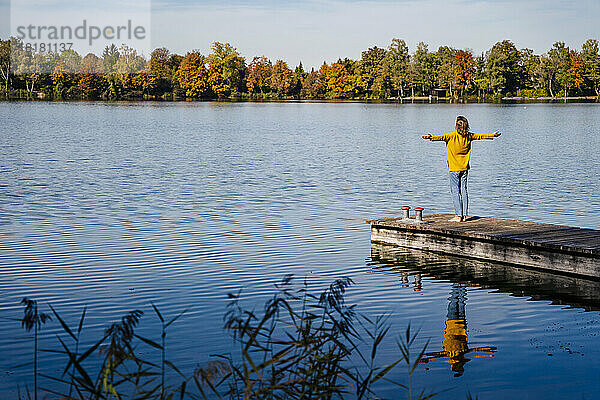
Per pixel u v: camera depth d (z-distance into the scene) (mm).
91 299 9758
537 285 10773
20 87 125875
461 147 13727
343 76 148000
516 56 138875
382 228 14039
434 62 148375
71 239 13938
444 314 9266
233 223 15906
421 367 7410
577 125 59562
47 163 28953
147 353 7652
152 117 71750
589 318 9109
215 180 23938
